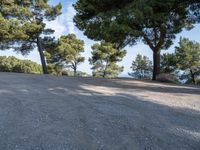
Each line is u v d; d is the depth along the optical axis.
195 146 5.79
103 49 48.50
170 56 44.00
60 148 5.54
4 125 6.79
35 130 6.48
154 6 20.27
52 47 38.75
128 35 21.25
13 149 5.47
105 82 16.09
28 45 36.53
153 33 23.66
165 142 5.93
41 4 35.69
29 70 45.22
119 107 8.76
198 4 21.48
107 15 21.34
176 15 22.36
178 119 7.63
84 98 10.09
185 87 15.37
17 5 34.19
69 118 7.40
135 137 6.16
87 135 6.21
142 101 9.92
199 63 44.91
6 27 32.09
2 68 42.78
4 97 9.94
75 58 50.66
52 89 12.11
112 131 6.48
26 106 8.60
